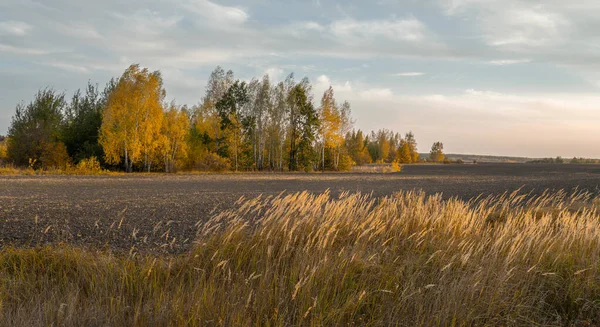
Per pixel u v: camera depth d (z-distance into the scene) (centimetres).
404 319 502
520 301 553
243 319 464
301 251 643
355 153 8000
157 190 2025
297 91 5322
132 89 3791
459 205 973
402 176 4453
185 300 501
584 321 532
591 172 5916
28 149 3591
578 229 805
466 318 494
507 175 4966
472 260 648
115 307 482
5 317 445
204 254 655
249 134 5091
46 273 565
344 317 498
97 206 1327
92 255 649
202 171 4366
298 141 5466
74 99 4425
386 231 798
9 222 992
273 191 2169
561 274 638
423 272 614
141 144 3812
